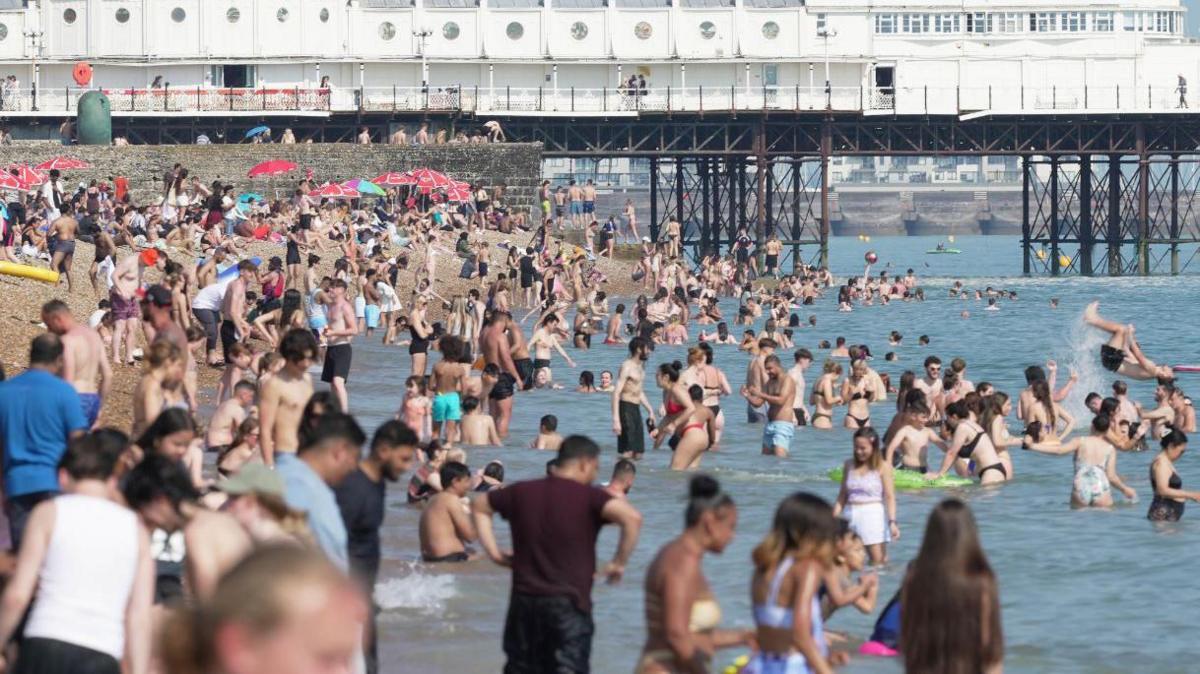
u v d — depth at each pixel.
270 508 21.92
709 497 23.61
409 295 139.25
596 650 33.97
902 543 46.34
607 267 187.00
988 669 22.94
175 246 126.50
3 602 20.84
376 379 87.19
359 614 8.79
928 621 22.94
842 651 34.47
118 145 182.50
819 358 114.19
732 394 88.81
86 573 20.92
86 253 109.50
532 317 141.62
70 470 22.14
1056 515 51.59
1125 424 66.81
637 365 61.09
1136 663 34.81
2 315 78.94
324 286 84.50
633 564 42.62
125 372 70.94
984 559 23.08
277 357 49.91
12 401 26.53
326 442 23.31
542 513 26.58
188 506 22.59
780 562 24.27
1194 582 42.38
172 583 24.81
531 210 193.50
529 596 26.56
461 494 42.12
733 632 26.17
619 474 41.00
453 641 34.09
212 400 67.75
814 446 67.00
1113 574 43.44
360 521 25.30
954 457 57.19
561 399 83.19
